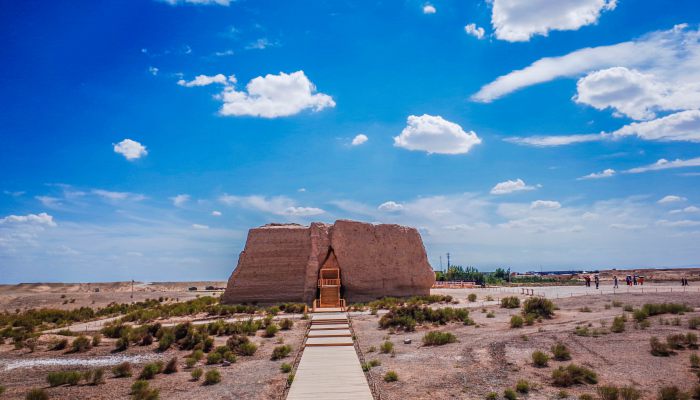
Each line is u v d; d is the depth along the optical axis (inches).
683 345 818.2
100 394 693.3
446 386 679.1
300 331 1149.1
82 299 2795.3
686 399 568.7
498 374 730.2
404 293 1739.7
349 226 1706.4
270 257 1644.9
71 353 978.1
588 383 669.9
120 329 1146.0
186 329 1079.6
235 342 971.9
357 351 910.4
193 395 681.0
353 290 1658.5
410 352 898.1
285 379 745.6
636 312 1096.2
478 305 1547.7
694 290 1824.6
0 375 813.9
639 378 674.8
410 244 1796.3
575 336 933.8
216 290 4158.5
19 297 2938.0
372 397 631.2
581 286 2509.8
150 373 783.7
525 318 1147.9
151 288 4995.1
